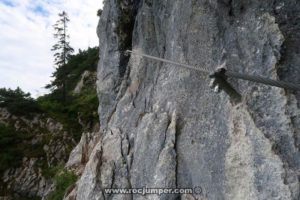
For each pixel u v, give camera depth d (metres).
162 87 9.17
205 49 7.43
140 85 10.94
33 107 35.12
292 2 5.89
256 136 5.59
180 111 7.99
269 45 5.86
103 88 14.04
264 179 5.29
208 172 6.50
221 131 6.39
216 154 6.36
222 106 6.52
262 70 5.85
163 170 7.51
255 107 5.76
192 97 7.68
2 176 29.44
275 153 5.25
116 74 13.29
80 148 18.05
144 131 8.88
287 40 5.72
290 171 5.02
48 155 31.14
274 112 5.46
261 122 5.59
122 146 9.79
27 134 32.94
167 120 8.17
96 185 9.56
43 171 29.80
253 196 5.38
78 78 44.38
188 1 8.23
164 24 9.80
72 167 17.12
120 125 10.73
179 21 8.60
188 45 8.09
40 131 33.34
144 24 11.38
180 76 8.35
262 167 5.36
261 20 6.15
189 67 4.52
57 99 39.94
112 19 13.36
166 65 9.44
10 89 37.00
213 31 7.23
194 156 7.04
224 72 3.55
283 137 5.25
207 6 7.49
